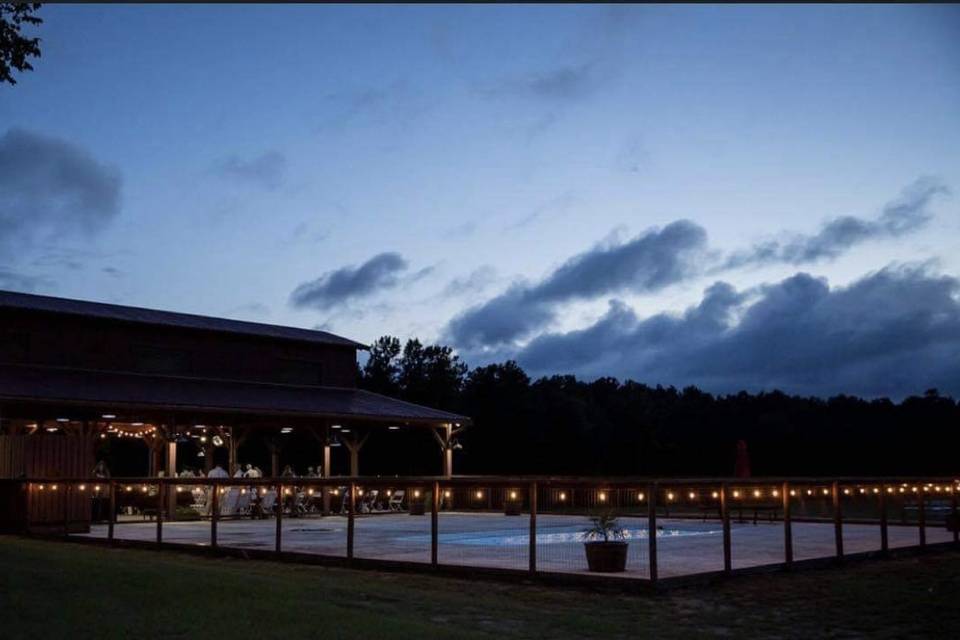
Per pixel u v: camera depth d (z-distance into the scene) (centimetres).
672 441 6644
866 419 6050
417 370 6838
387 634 912
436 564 1495
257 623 940
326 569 1560
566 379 7719
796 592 1322
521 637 969
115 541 1962
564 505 3048
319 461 5288
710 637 999
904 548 1823
